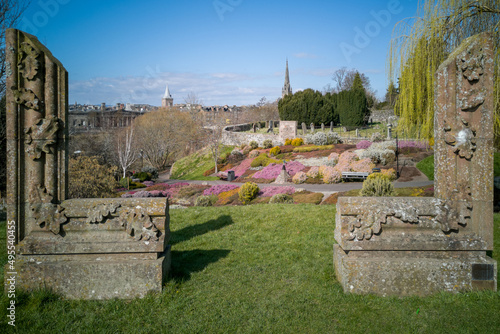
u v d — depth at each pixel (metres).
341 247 5.29
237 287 5.04
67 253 4.68
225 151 42.53
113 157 41.88
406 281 4.57
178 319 4.10
